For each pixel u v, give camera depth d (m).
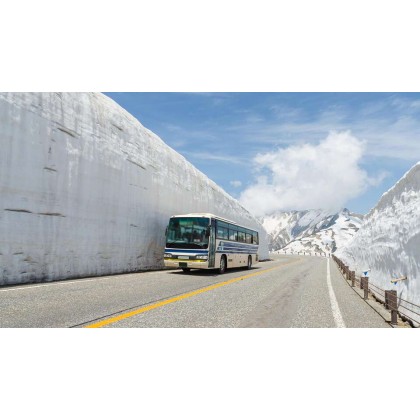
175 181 24.25
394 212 12.16
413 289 8.41
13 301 7.77
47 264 12.23
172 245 17.39
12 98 11.13
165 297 9.31
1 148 10.66
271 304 8.95
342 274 22.00
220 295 10.15
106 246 15.71
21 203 11.27
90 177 14.73
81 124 14.45
